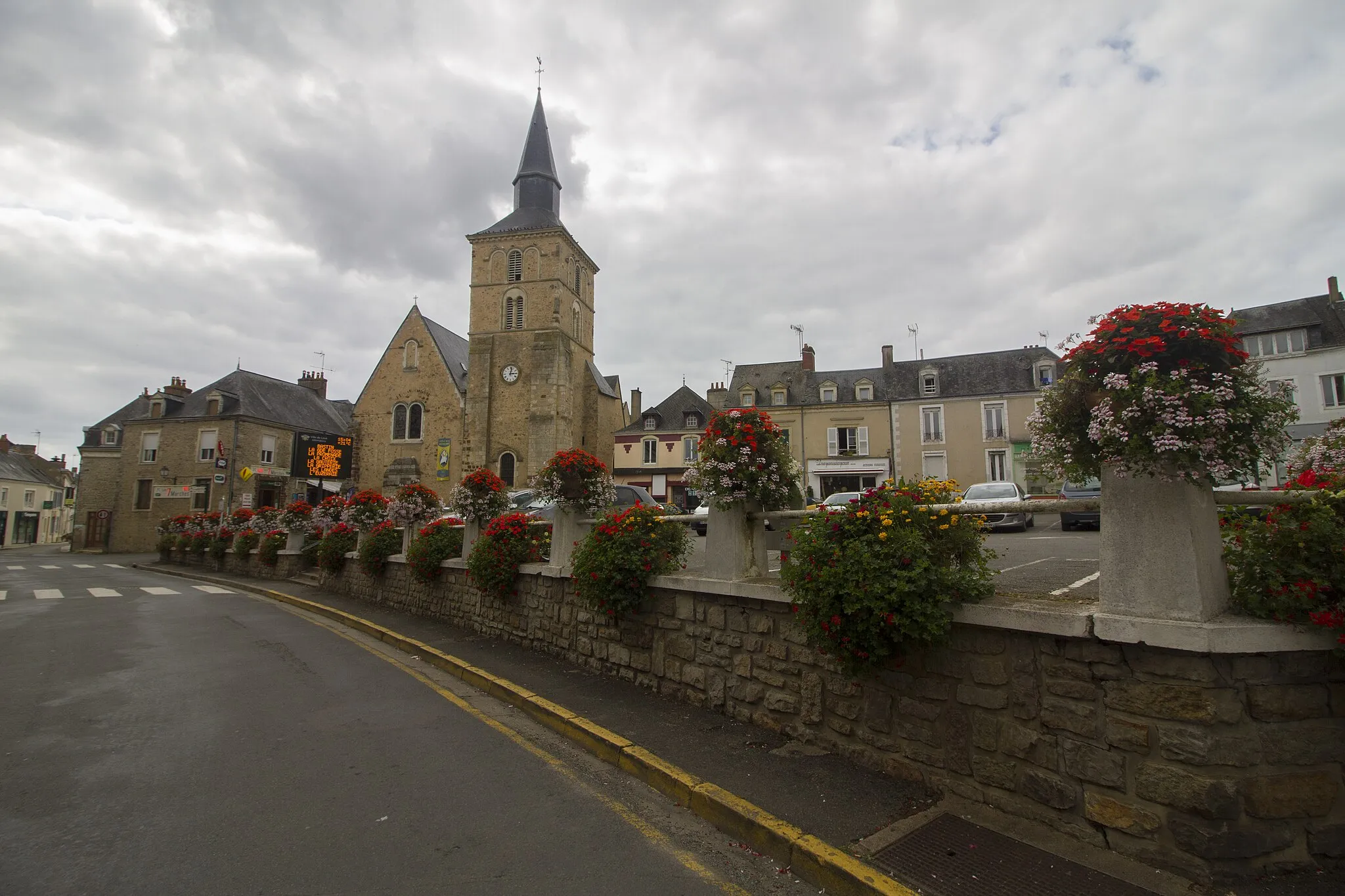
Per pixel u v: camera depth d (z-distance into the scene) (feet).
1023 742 12.13
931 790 13.46
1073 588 19.27
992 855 11.16
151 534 129.49
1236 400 10.41
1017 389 128.06
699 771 14.89
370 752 17.10
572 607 25.34
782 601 16.75
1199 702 10.19
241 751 17.04
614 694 20.95
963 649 13.12
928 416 131.34
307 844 12.28
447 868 11.53
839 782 14.10
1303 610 10.08
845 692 15.33
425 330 144.66
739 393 146.30
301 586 54.39
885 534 13.33
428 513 41.06
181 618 39.65
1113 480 11.32
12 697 22.07
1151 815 10.54
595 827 13.21
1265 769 10.16
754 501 19.16
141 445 132.98
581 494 26.25
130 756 16.71
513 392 138.92
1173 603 10.49
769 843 12.23
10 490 188.96
